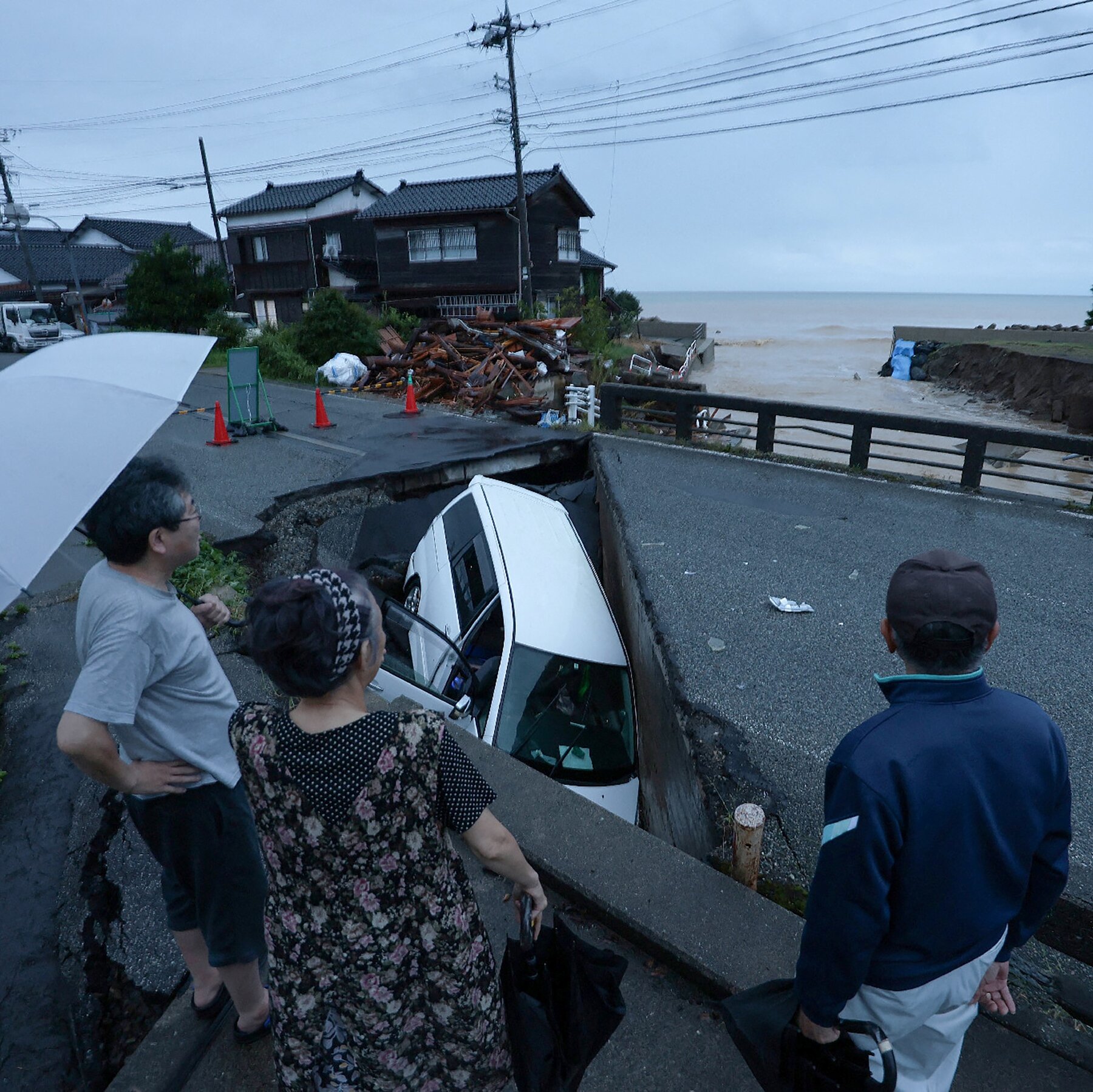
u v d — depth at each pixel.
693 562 6.89
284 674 1.23
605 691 5.09
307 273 33.81
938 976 1.40
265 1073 2.18
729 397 11.04
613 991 1.61
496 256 27.75
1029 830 1.35
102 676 1.62
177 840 1.89
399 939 1.35
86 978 2.70
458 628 5.45
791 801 3.63
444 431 12.86
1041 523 7.96
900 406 28.91
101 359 2.27
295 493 8.95
